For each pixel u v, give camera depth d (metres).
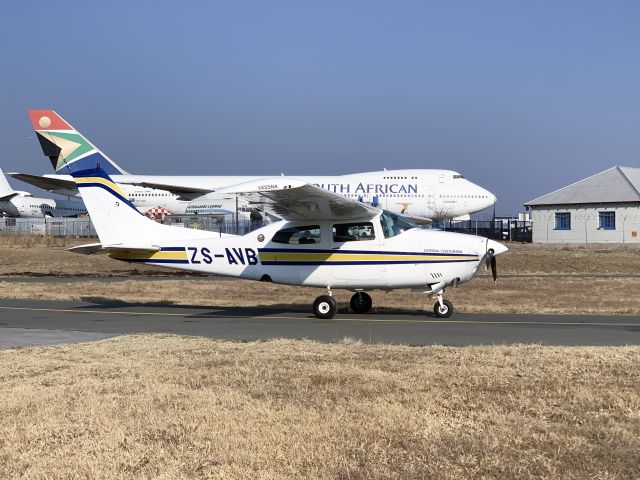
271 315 16.31
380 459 5.26
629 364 8.65
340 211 15.62
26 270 32.56
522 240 56.00
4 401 6.92
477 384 7.54
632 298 20.62
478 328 13.60
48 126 45.75
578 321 14.98
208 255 16.64
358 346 10.56
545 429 5.95
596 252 39.81
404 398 6.94
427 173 49.94
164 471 5.07
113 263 35.44
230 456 5.32
